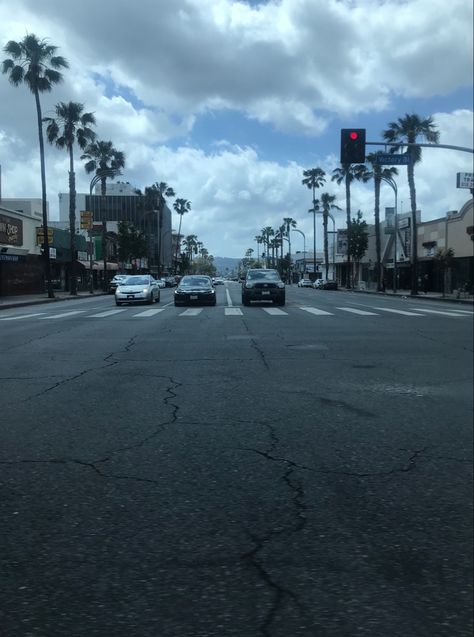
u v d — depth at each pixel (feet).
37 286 164.35
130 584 10.80
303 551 12.09
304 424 21.56
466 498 14.89
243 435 20.13
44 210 131.03
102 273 249.34
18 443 19.24
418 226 198.08
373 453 18.31
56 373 31.89
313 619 9.71
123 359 36.65
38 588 10.69
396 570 11.36
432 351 40.37
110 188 444.55
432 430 20.89
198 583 10.84
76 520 13.51
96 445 19.02
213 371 32.40
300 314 73.56
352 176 246.68
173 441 19.44
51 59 127.65
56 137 150.30
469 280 161.07
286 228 458.50
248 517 13.71
